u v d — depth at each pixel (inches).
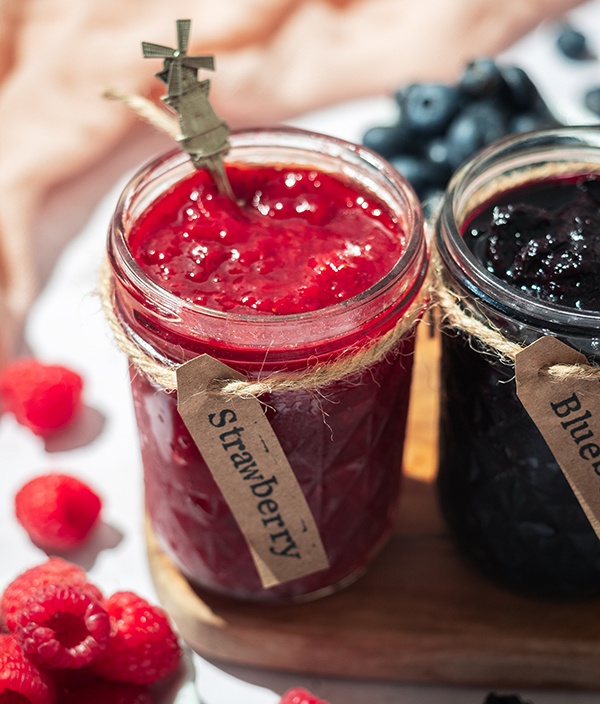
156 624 17.6
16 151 24.3
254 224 17.0
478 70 23.0
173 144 25.1
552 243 16.5
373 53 26.2
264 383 15.9
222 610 18.3
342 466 17.2
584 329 15.9
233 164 17.6
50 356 21.8
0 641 17.1
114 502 20.1
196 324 15.8
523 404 16.2
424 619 18.2
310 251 16.7
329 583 18.3
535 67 26.5
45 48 25.2
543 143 17.6
